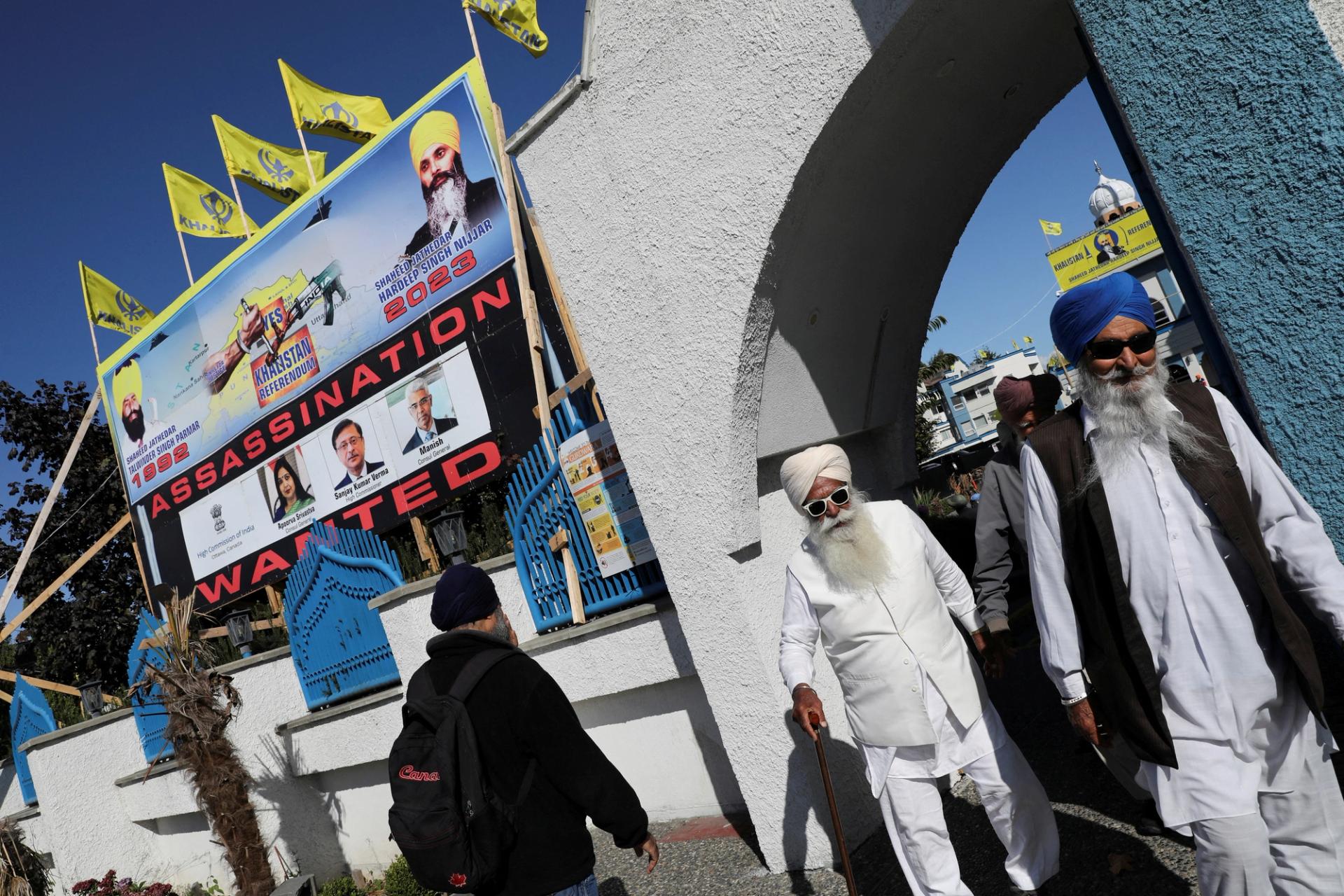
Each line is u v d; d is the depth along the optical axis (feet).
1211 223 8.52
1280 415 8.43
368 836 23.82
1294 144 7.98
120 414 36.04
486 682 9.43
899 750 10.66
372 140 27.78
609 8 13.76
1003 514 12.34
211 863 28.84
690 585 14.88
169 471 34.30
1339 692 13.48
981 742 10.52
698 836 17.67
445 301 26.18
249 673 25.64
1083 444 7.95
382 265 27.71
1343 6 7.68
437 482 26.55
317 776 24.66
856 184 13.75
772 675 14.40
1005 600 12.25
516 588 20.81
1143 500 7.55
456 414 26.05
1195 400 7.59
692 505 14.52
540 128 15.05
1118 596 7.64
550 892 9.11
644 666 18.29
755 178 12.59
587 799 9.12
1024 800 10.50
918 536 11.05
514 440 24.91
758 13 11.96
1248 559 7.20
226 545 32.53
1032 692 18.71
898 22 10.70
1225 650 7.39
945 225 17.15
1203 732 7.45
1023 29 12.89
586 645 19.11
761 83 12.19
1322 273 8.00
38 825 33.09
